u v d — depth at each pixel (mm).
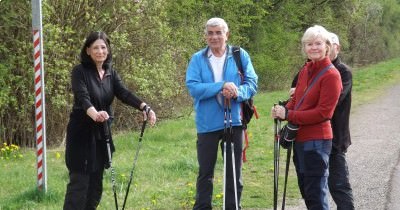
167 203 7711
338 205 6164
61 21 12484
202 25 19375
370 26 41781
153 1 14258
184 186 8672
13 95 12016
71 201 5797
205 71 6203
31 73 11977
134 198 7902
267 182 9055
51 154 11500
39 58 8070
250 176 9477
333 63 6051
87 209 6074
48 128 12562
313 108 5422
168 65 14938
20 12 11930
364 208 7465
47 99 12383
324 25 30828
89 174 5855
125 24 13820
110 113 6066
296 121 5402
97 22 13156
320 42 5348
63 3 12430
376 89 24375
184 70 16422
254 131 14250
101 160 5934
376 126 14617
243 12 24781
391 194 8133
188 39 18281
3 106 11766
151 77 14148
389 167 9875
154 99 14859
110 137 5922
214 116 6195
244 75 6270
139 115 14773
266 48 27188
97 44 5816
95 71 5898
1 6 11695
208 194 6297
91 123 5805
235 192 6074
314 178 5457
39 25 8047
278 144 5711
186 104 16812
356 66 41156
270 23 27766
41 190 7965
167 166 9953
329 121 5516
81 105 5766
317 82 5379
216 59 6242
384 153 11133
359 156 10891
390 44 47312
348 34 36781
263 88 27719
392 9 46719
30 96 11953
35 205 7570
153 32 14445
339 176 6141
